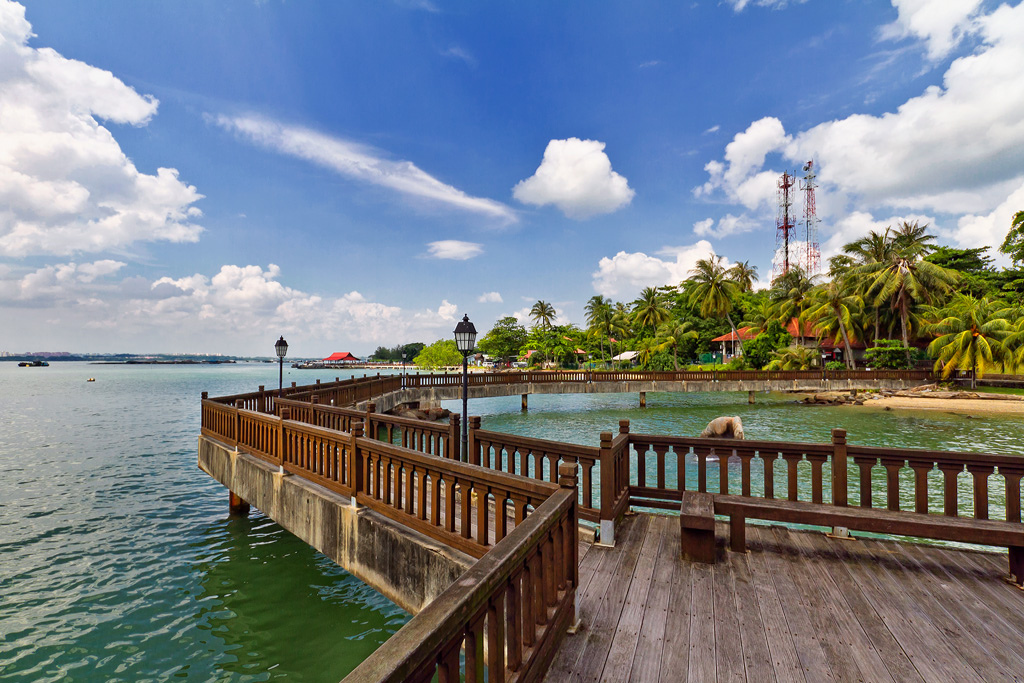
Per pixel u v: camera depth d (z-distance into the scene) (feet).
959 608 10.50
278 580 21.94
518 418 81.41
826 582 11.75
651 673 8.25
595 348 228.43
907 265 122.83
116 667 15.88
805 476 40.65
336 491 17.29
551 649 8.41
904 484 37.17
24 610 19.38
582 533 14.57
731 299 161.68
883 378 110.42
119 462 47.78
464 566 11.79
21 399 126.11
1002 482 36.99
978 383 108.27
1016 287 128.98
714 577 12.02
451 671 5.23
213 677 15.38
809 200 227.40
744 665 8.50
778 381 104.47
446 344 342.23
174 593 20.80
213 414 30.81
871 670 8.36
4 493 36.37
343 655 16.58
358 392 56.03
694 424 73.20
